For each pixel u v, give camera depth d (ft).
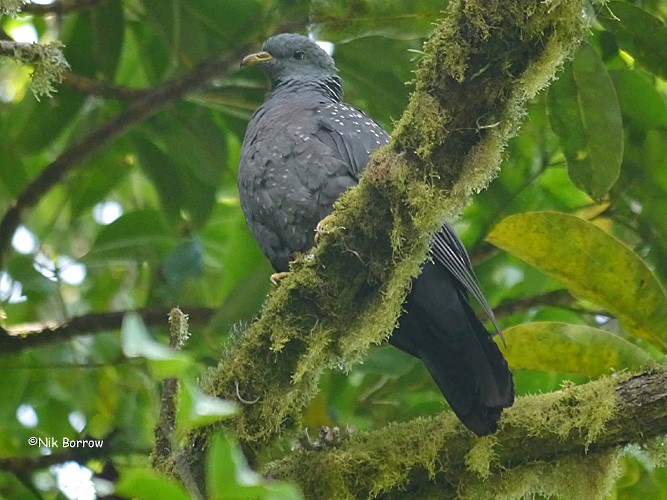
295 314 25.14
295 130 30.73
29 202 38.34
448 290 27.89
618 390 25.66
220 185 40.78
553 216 29.01
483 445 26.00
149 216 40.86
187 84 38.14
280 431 26.45
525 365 29.71
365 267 24.95
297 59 38.01
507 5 22.58
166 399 24.50
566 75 32.24
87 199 43.57
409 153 24.20
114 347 42.01
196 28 38.04
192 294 44.01
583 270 29.45
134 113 38.04
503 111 23.75
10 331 38.42
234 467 13.85
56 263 44.14
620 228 38.93
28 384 42.09
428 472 26.32
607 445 25.70
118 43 38.83
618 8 32.81
